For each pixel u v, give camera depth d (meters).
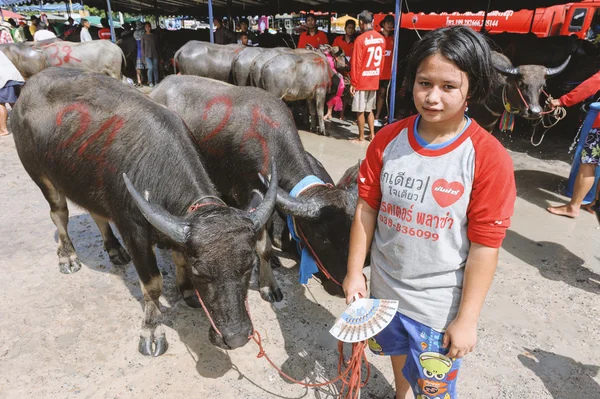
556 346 3.01
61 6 30.05
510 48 9.26
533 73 5.50
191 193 2.64
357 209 1.93
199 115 3.81
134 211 2.69
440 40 1.41
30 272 3.80
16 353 2.88
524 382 2.70
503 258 4.16
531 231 4.71
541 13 13.78
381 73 8.59
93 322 3.20
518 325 3.21
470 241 1.61
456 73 1.41
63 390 2.60
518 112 5.77
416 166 1.64
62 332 3.08
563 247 4.38
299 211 2.78
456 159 1.56
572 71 8.62
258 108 3.54
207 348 2.98
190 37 17.08
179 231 2.26
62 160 3.04
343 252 2.78
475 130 1.57
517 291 3.63
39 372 2.72
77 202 3.21
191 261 2.26
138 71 15.41
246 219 2.37
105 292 3.56
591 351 2.97
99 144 2.83
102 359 2.85
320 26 23.25
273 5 16.95
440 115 1.49
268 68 7.92
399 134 1.74
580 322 3.26
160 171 2.71
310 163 3.73
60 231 3.75
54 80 3.29
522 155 7.57
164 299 3.52
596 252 4.29
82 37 15.20
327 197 2.97
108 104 2.93
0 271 3.80
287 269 4.04
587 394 2.62
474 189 1.52
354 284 1.90
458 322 1.61
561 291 3.64
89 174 2.90
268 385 2.68
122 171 2.75
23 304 3.37
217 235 2.21
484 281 1.56
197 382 2.69
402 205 1.68
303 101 9.67
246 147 3.47
